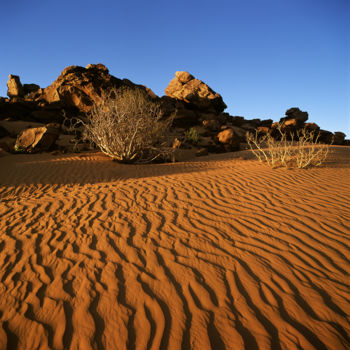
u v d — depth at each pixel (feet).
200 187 19.48
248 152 43.01
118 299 8.11
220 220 13.47
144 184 20.97
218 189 18.88
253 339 6.60
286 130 66.33
